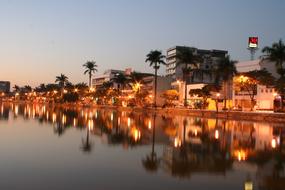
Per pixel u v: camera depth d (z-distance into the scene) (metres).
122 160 24.25
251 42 123.94
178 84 143.62
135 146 32.12
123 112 117.19
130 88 172.00
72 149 29.14
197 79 153.88
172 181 18.17
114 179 18.30
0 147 29.12
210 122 68.50
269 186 17.50
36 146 30.39
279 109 80.00
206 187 17.11
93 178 18.38
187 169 21.44
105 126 55.41
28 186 16.47
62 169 20.56
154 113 110.75
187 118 82.75
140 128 52.22
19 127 50.50
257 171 21.11
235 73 100.69
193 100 127.75
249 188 17.08
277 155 27.58
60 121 65.88
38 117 78.88
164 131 47.75
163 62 125.19
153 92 152.25
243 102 103.81
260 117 74.31
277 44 81.38
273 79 86.75
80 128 50.84
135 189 16.41
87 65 196.38
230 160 25.00
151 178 18.75
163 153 28.02
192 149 30.62
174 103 135.50
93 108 159.62
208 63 175.00
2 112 100.88
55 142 33.66
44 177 18.36
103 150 29.02
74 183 17.22
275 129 52.94
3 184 16.72
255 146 33.25
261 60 95.12
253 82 90.62
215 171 20.98
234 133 45.94
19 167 20.88
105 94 179.25
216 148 31.50
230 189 16.83
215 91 111.81
